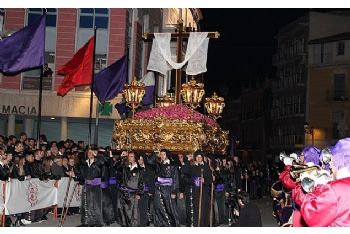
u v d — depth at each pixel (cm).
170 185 1321
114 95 1912
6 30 2320
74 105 2422
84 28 2488
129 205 1330
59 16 2470
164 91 2848
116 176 1369
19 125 2473
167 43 1686
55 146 1477
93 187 1308
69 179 1333
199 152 1335
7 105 2420
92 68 1702
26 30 1359
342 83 4438
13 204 1152
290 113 5091
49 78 2436
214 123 1645
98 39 2478
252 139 6219
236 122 6862
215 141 1655
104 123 2480
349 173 412
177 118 1498
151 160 1353
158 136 1497
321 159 497
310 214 384
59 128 2486
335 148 423
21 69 1355
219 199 1416
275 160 5356
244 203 534
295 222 593
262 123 5850
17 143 1307
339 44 4450
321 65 4547
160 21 3269
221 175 1445
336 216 378
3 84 2422
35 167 1305
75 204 1555
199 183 1309
